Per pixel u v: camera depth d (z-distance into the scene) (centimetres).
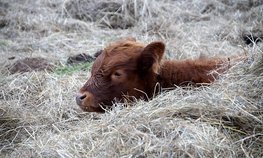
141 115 1037
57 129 1175
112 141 985
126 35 2056
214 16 2281
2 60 1752
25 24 2189
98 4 2325
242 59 1182
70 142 1052
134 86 1137
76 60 1712
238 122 1011
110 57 1138
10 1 2492
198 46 1814
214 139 959
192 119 1018
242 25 2042
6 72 1609
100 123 1085
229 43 1897
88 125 1123
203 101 1048
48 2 2492
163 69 1176
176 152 926
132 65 1128
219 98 1045
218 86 1107
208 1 2408
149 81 1146
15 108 1302
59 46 1956
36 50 1914
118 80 1129
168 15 2256
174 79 1173
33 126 1216
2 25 2222
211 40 1944
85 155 991
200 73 1177
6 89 1436
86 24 2173
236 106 1023
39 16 2281
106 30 2164
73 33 2094
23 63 1650
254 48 1201
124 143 973
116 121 1049
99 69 1138
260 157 954
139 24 2186
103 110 1153
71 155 1002
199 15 2275
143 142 957
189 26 2141
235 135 995
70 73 1566
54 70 1616
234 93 1062
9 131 1220
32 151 1079
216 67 1188
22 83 1471
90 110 1151
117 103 1130
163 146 936
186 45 1847
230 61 1194
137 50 1140
